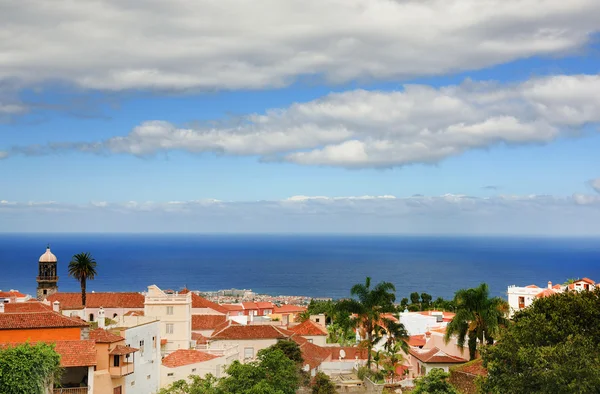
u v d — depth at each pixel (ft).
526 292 461.37
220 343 344.08
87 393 217.36
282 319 593.83
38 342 207.41
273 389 216.95
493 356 178.29
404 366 334.24
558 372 155.94
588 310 181.57
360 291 330.95
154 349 268.82
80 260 416.87
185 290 418.31
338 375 339.77
